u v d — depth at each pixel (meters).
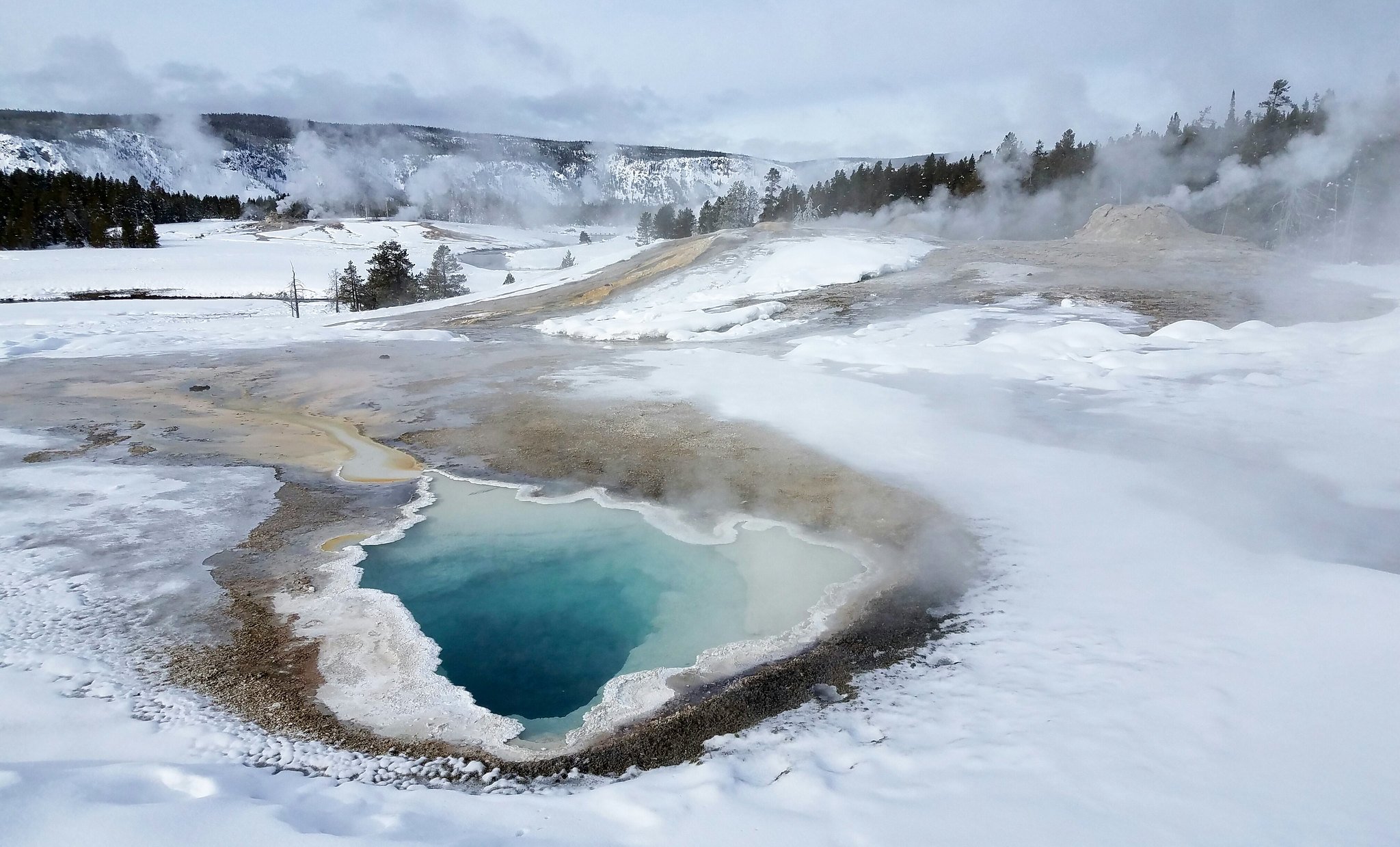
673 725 4.16
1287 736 3.31
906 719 3.92
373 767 3.79
